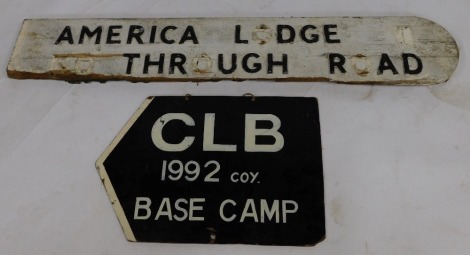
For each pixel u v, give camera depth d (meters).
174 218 1.04
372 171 1.08
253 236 1.02
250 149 1.11
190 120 1.15
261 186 1.06
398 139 1.11
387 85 1.18
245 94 1.18
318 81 1.18
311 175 1.07
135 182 1.08
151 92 1.20
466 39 1.25
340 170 1.08
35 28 1.29
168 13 1.32
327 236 1.01
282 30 1.25
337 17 1.27
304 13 1.30
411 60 1.19
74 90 1.21
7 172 1.12
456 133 1.12
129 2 1.34
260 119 1.14
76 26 1.29
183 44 1.24
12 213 1.07
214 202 1.05
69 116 1.18
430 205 1.04
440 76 1.17
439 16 1.29
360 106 1.16
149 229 1.03
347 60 1.20
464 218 1.03
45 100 1.20
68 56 1.24
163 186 1.07
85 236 1.04
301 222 1.03
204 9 1.32
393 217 1.03
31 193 1.09
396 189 1.06
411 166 1.08
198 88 1.19
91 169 1.11
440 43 1.22
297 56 1.21
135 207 1.05
